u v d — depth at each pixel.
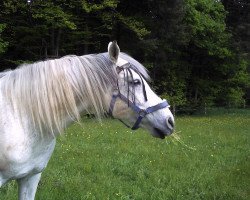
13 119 3.44
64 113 3.52
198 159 8.44
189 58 27.52
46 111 3.44
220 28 26.56
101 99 3.54
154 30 23.72
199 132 13.28
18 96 3.48
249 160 8.68
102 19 22.03
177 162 8.02
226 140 11.66
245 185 6.55
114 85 3.55
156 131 3.61
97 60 3.58
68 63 3.55
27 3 20.31
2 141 3.40
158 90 25.50
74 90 3.49
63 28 21.72
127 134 11.41
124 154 8.47
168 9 22.55
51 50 22.12
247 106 35.22
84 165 7.29
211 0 27.55
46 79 3.48
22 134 3.44
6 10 20.20
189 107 26.53
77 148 8.93
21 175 3.53
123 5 23.97
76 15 21.80
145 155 8.53
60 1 21.14
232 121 19.56
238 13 31.55
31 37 21.41
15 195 5.37
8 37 21.42
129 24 21.91
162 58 24.33
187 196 5.89
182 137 11.66
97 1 22.06
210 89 27.66
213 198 5.87
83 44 23.39
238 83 29.14
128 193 5.92
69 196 5.50
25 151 3.46
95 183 6.27
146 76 3.65
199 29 25.03
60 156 7.92
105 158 8.01
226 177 6.93
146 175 7.00
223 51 26.47
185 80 27.16
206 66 28.11
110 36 22.80
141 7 24.19
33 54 22.06
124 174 7.02
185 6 23.69
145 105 3.56
